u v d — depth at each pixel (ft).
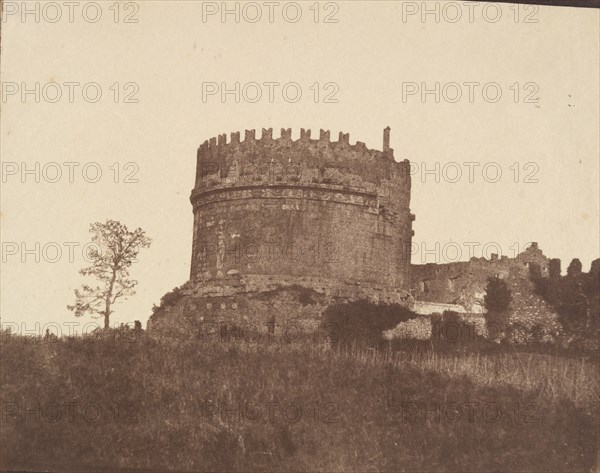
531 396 82.99
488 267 109.81
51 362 79.36
